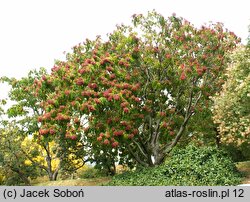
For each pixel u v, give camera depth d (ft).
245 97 59.72
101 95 67.46
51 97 69.51
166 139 79.30
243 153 73.72
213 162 57.57
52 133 67.05
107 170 93.76
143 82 75.97
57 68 71.46
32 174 102.06
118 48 75.05
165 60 74.23
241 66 61.93
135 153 81.35
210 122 80.12
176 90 79.10
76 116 69.36
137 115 70.95
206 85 76.79
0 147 95.55
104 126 67.82
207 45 75.97
